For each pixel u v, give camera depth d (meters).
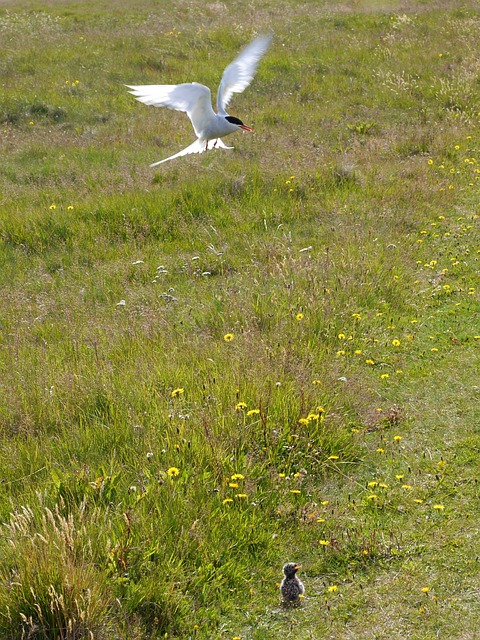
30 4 31.62
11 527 5.48
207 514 5.98
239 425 6.96
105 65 21.62
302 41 23.58
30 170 15.16
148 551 5.56
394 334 9.09
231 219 12.49
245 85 8.53
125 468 6.57
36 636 5.00
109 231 12.23
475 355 8.59
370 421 7.48
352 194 13.35
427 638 5.12
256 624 5.28
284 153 15.47
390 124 17.69
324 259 10.73
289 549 5.91
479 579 5.57
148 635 5.12
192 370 7.87
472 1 26.91
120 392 7.53
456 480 6.62
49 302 10.17
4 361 8.55
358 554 5.82
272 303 9.42
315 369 8.09
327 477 6.73
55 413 7.33
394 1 27.53
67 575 5.02
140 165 14.99
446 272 10.60
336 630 5.22
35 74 21.11
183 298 10.10
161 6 28.91
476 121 17.61
